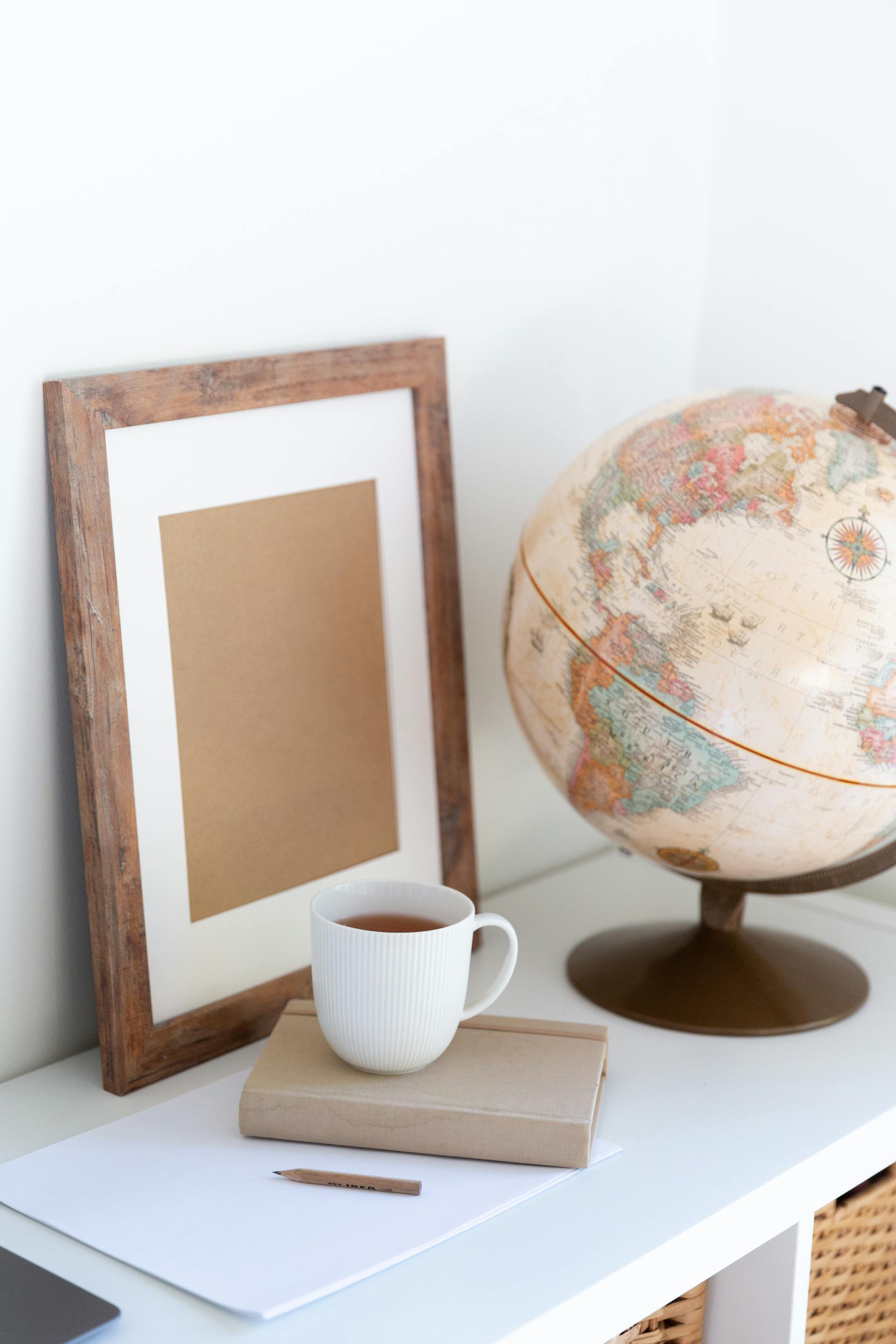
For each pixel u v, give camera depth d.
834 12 1.05
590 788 0.81
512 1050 0.74
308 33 0.83
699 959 0.90
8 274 0.71
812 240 1.11
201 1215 0.63
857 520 0.74
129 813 0.76
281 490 0.84
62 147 0.72
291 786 0.87
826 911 1.07
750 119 1.13
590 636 0.77
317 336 0.88
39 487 0.75
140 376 0.75
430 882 0.97
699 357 1.22
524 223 1.02
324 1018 0.70
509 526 1.07
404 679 0.94
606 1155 0.69
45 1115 0.74
